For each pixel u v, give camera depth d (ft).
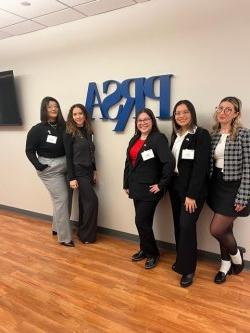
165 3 8.95
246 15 7.84
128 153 9.21
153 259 9.26
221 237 7.95
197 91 8.85
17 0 9.16
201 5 8.41
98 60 10.62
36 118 12.86
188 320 6.81
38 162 10.36
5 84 12.97
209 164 7.86
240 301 7.45
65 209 10.71
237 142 7.36
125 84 10.02
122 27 9.88
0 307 7.36
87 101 10.99
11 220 13.69
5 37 12.83
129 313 7.08
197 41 8.63
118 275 8.76
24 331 6.52
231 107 7.39
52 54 11.76
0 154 14.66
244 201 7.30
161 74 9.37
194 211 7.84
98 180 11.45
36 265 9.43
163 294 7.79
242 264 8.54
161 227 10.32
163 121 9.58
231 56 8.20
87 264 9.45
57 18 10.66
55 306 7.38
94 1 9.23
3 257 9.99
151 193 8.64
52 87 12.06
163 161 8.31
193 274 8.27
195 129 8.04
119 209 11.20
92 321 6.82
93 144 10.88
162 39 9.19
